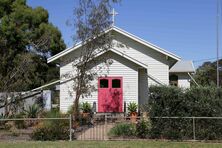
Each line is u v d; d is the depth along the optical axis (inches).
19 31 1576.0
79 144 634.8
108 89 1058.7
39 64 1621.6
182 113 693.9
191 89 701.3
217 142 667.4
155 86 709.9
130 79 1059.9
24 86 995.9
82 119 860.6
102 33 930.7
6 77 932.0
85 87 951.6
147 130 704.4
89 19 927.0
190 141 673.0
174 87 703.7
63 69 1094.4
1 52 1044.5
